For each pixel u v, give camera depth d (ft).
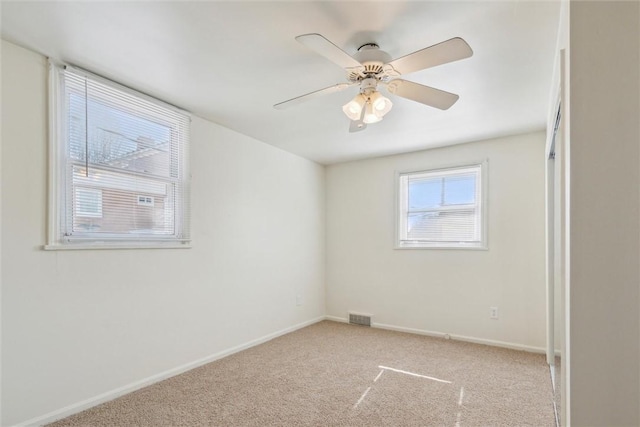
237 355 10.47
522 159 11.25
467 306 12.05
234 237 10.94
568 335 3.69
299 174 14.10
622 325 3.37
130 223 8.09
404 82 6.25
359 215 14.69
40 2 5.02
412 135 11.41
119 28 5.72
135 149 8.21
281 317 12.82
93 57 6.68
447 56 5.27
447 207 12.70
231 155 10.90
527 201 11.14
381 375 8.95
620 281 3.38
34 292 6.43
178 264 9.14
